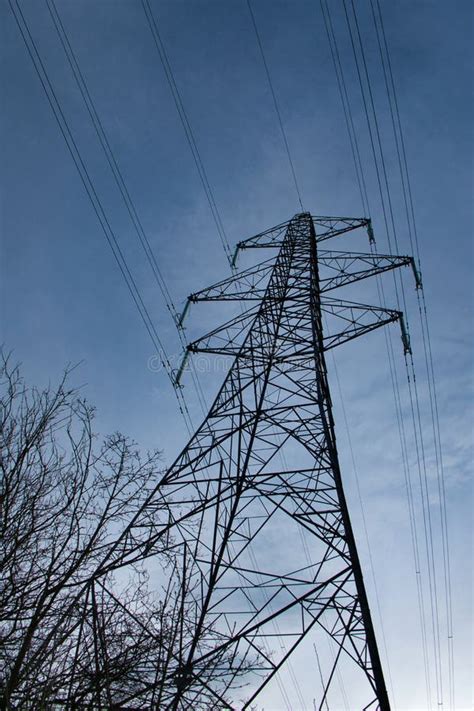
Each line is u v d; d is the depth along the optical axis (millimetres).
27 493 10094
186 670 9195
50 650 8445
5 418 10602
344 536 11484
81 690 8516
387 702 8781
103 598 9789
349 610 10398
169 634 9344
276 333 17906
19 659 8086
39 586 9367
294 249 22953
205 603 10867
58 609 9320
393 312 17703
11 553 9320
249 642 9984
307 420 15148
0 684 8164
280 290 19688
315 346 16719
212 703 9188
